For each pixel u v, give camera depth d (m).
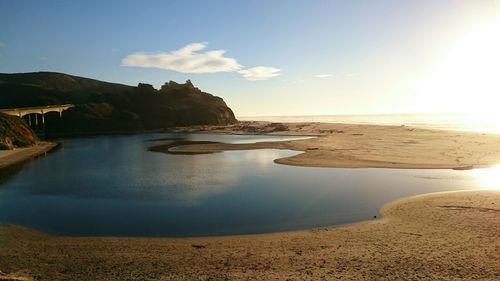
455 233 18.66
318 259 15.73
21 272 14.50
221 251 17.12
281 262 15.49
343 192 29.73
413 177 35.62
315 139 76.44
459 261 15.05
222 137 98.06
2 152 62.47
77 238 19.45
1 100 157.50
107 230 21.02
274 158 51.19
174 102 161.00
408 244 17.27
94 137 109.12
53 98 158.25
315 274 14.06
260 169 41.75
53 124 130.62
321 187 31.73
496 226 19.58
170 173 40.19
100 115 136.38
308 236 19.19
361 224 21.11
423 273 13.94
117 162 50.41
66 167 46.53
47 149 72.00
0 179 38.34
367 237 18.62
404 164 42.59
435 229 19.44
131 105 149.25
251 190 30.94
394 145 61.06
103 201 27.94
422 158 46.50
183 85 177.75
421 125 125.81
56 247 17.94
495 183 32.25
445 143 62.56
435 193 27.66
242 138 92.50
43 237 19.73
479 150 53.16
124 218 23.36
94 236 19.91
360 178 35.53
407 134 82.88
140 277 13.98
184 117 147.62
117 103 149.62
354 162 44.62
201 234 20.17
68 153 63.94
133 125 134.88
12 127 75.69
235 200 27.62
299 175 37.62
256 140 84.19
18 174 41.50
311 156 50.00
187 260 15.94
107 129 131.25
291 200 27.41
